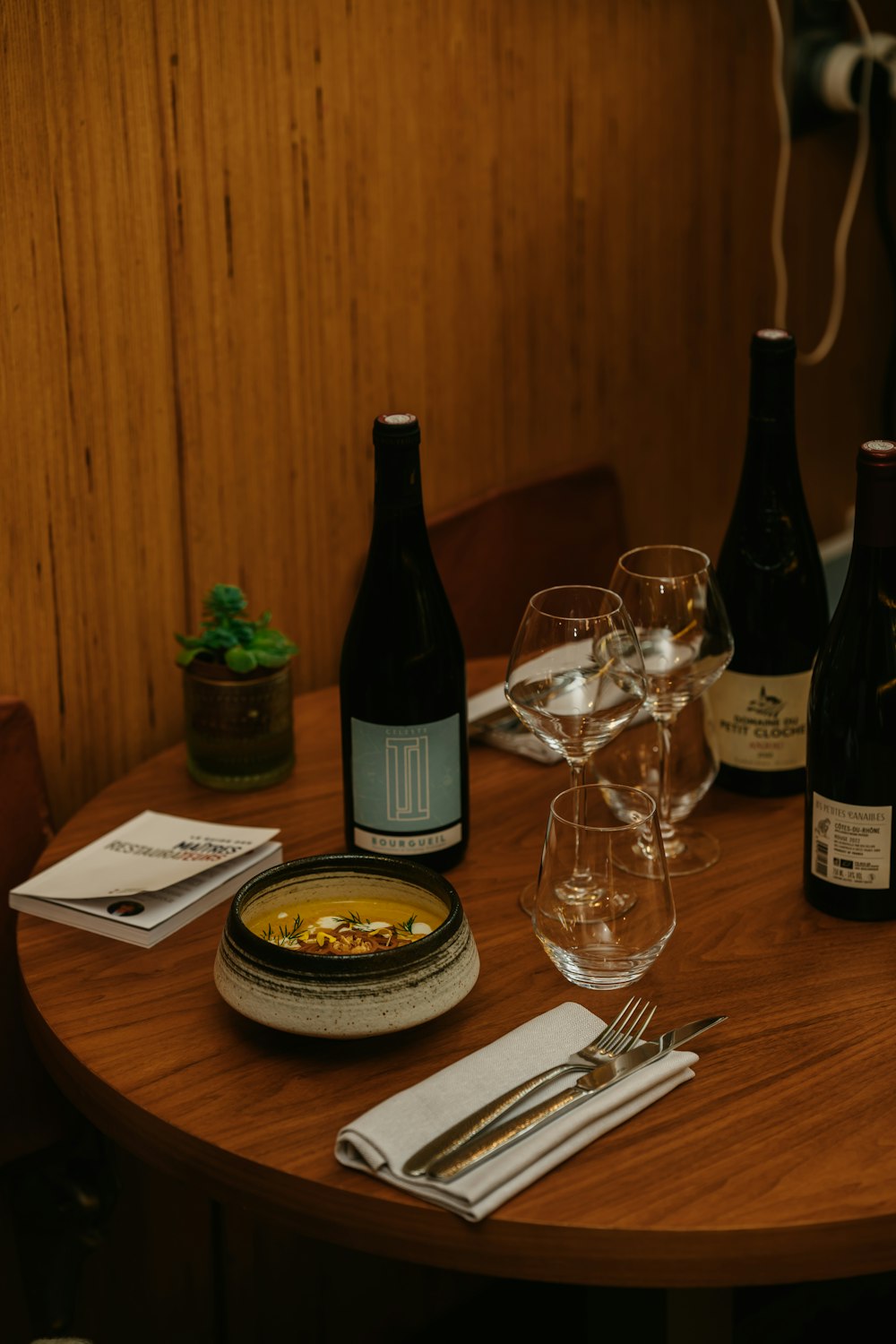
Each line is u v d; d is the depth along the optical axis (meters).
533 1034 0.90
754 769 1.25
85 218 1.34
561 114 1.71
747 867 1.14
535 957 1.03
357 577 1.67
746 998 0.97
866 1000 0.97
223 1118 0.86
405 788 1.10
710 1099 0.87
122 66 1.33
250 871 1.13
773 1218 0.77
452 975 0.90
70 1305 1.27
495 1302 1.87
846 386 2.20
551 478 1.79
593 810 1.09
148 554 1.47
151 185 1.38
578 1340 1.78
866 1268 0.78
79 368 1.37
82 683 1.45
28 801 1.30
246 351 1.50
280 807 1.25
